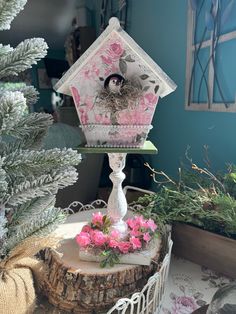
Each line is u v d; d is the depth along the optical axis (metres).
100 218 0.87
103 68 0.68
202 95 1.28
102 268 0.73
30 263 0.65
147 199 1.06
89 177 1.74
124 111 0.70
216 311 0.59
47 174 0.51
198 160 1.37
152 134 1.82
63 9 2.92
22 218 0.59
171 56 1.52
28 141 0.58
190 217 0.90
